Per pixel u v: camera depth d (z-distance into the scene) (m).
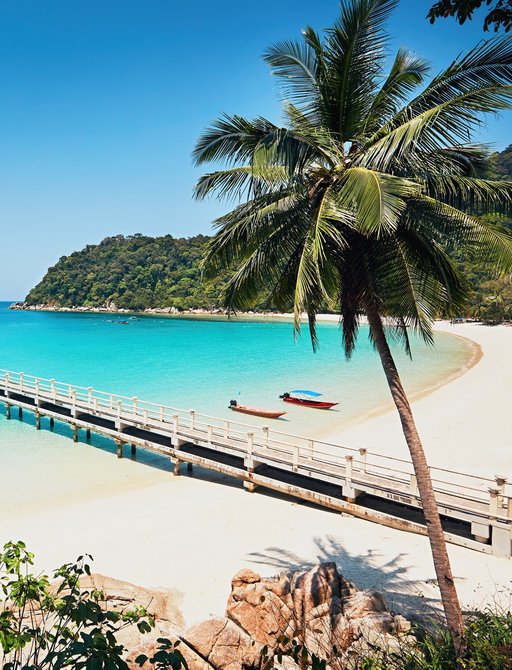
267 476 17.38
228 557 12.88
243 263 10.05
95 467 21.12
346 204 7.67
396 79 8.82
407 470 19.73
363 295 8.79
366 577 11.64
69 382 39.97
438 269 8.66
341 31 8.28
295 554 12.93
